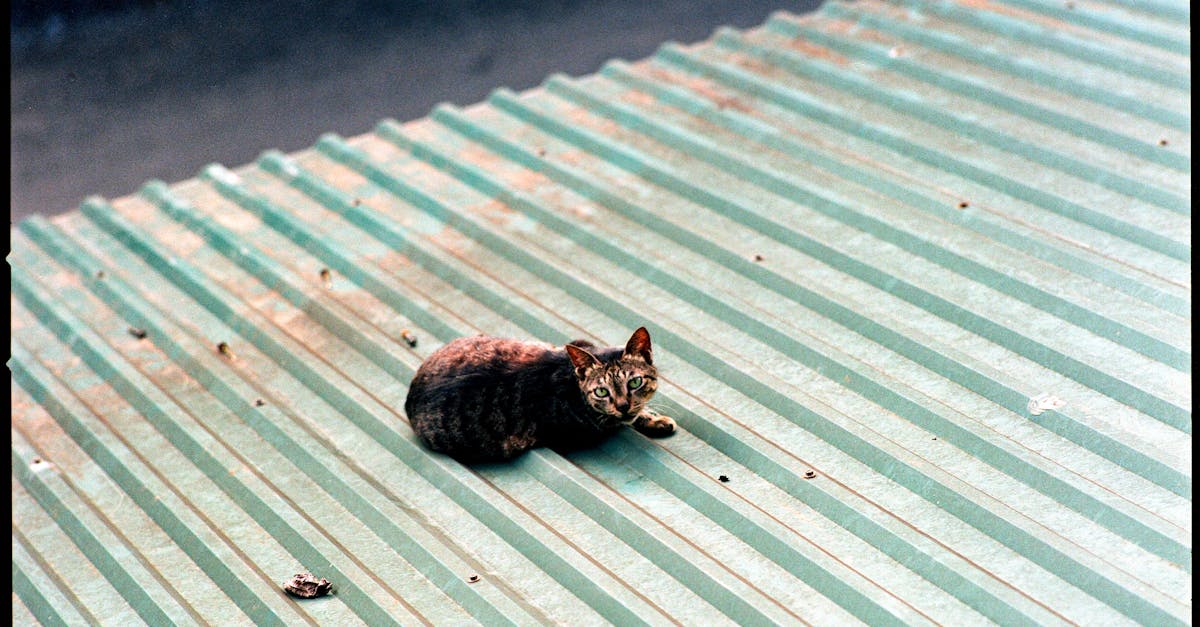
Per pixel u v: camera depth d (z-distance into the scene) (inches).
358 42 290.7
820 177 172.9
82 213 185.3
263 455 153.9
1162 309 154.6
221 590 145.1
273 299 169.3
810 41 192.2
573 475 148.3
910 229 164.7
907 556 140.8
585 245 169.5
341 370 160.6
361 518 148.2
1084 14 187.8
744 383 153.6
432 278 168.9
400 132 188.5
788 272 162.9
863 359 154.7
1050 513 142.4
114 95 269.6
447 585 142.9
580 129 184.7
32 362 166.6
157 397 159.9
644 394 150.4
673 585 141.3
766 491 146.3
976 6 191.6
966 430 147.4
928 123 177.3
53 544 150.0
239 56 284.2
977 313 155.9
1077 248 160.9
